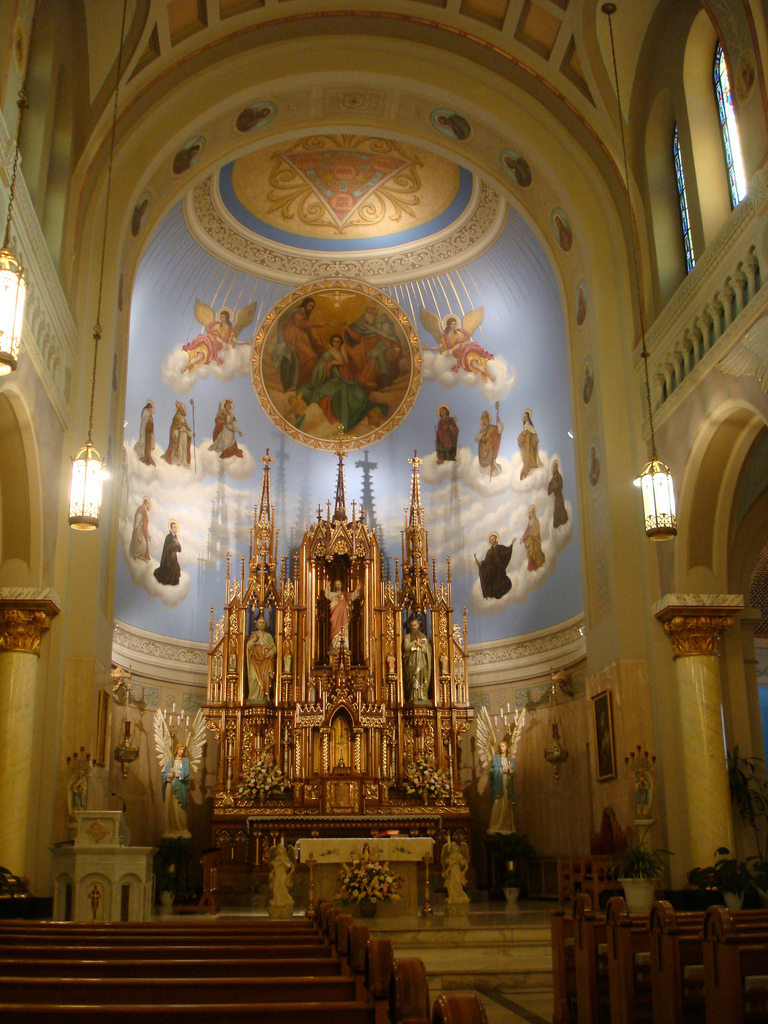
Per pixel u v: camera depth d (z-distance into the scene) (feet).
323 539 75.00
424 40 58.39
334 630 72.33
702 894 45.03
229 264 76.79
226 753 68.85
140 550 69.46
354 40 58.34
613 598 52.54
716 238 44.52
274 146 68.28
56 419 46.98
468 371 79.46
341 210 75.87
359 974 16.30
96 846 38.75
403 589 74.84
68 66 48.57
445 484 79.66
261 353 79.92
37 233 40.34
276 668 71.61
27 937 22.65
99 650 49.67
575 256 60.13
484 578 76.07
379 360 80.84
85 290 52.06
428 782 68.28
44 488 44.60
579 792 64.13
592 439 57.26
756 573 75.46
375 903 50.19
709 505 49.19
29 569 44.57
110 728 52.85
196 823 69.05
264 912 56.90
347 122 62.49
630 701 50.65
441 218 75.87
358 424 81.10
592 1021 26.43
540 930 45.27
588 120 56.54
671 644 50.52
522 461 74.90
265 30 57.11
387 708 71.56
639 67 54.39
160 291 72.95
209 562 75.36
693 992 24.36
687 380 47.85
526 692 71.20
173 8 51.52
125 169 54.80
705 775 47.21
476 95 58.54
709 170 49.83
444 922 48.06
